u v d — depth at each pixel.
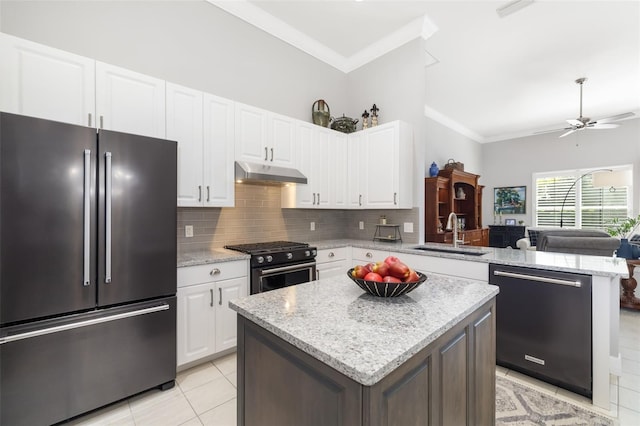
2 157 1.48
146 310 1.93
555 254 2.59
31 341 1.56
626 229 5.01
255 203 3.28
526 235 6.71
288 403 0.96
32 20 2.07
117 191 1.82
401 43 3.55
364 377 0.70
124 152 1.85
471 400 1.21
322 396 0.84
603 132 6.21
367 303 1.22
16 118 1.51
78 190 1.69
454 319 1.05
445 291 1.39
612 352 2.14
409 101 3.51
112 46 2.40
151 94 2.23
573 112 5.92
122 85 2.10
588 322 1.92
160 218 2.01
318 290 1.42
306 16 3.26
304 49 3.71
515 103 5.45
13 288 1.51
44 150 1.59
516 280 2.22
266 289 2.65
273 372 1.03
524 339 2.19
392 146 3.28
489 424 1.37
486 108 5.72
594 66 4.10
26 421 1.55
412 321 1.02
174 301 2.08
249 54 3.24
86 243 1.71
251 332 1.15
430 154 5.85
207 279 2.32
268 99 3.39
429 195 4.83
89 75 1.97
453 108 5.71
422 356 0.91
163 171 2.02
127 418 1.78
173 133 2.33
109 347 1.81
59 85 1.86
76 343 1.70
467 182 5.68
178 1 2.75
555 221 6.79
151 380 1.98
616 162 6.05
